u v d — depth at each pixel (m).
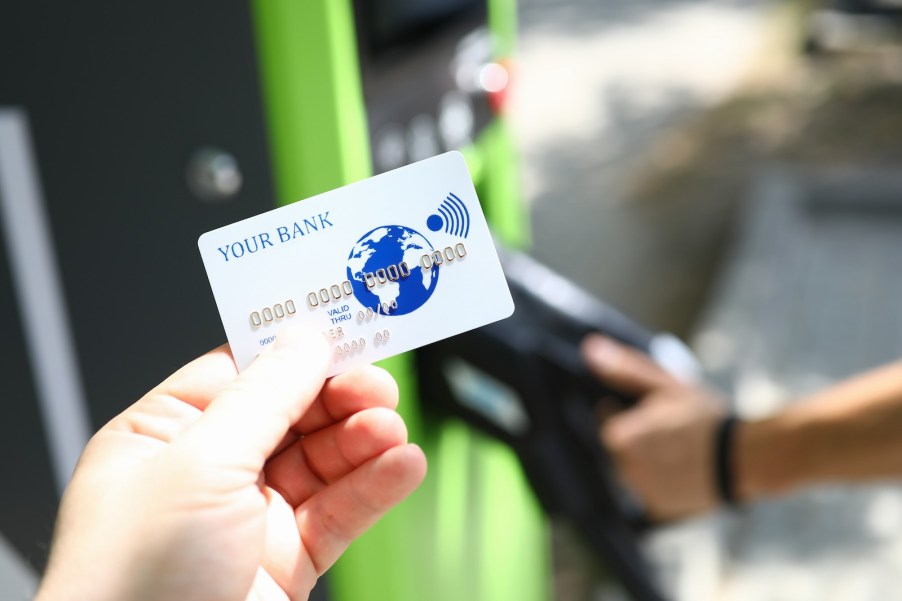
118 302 1.26
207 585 0.71
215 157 1.16
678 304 3.88
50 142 1.20
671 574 2.03
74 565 0.69
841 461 1.36
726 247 4.31
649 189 5.04
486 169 1.70
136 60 1.15
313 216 0.82
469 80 1.58
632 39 7.55
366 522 0.83
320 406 0.85
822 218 4.34
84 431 1.35
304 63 1.12
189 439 0.71
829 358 3.12
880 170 4.58
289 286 0.82
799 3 7.79
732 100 6.13
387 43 1.29
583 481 1.49
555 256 4.37
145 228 1.21
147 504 0.70
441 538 1.57
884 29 6.85
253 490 0.74
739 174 5.07
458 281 0.83
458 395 1.50
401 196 0.82
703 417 1.45
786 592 2.10
